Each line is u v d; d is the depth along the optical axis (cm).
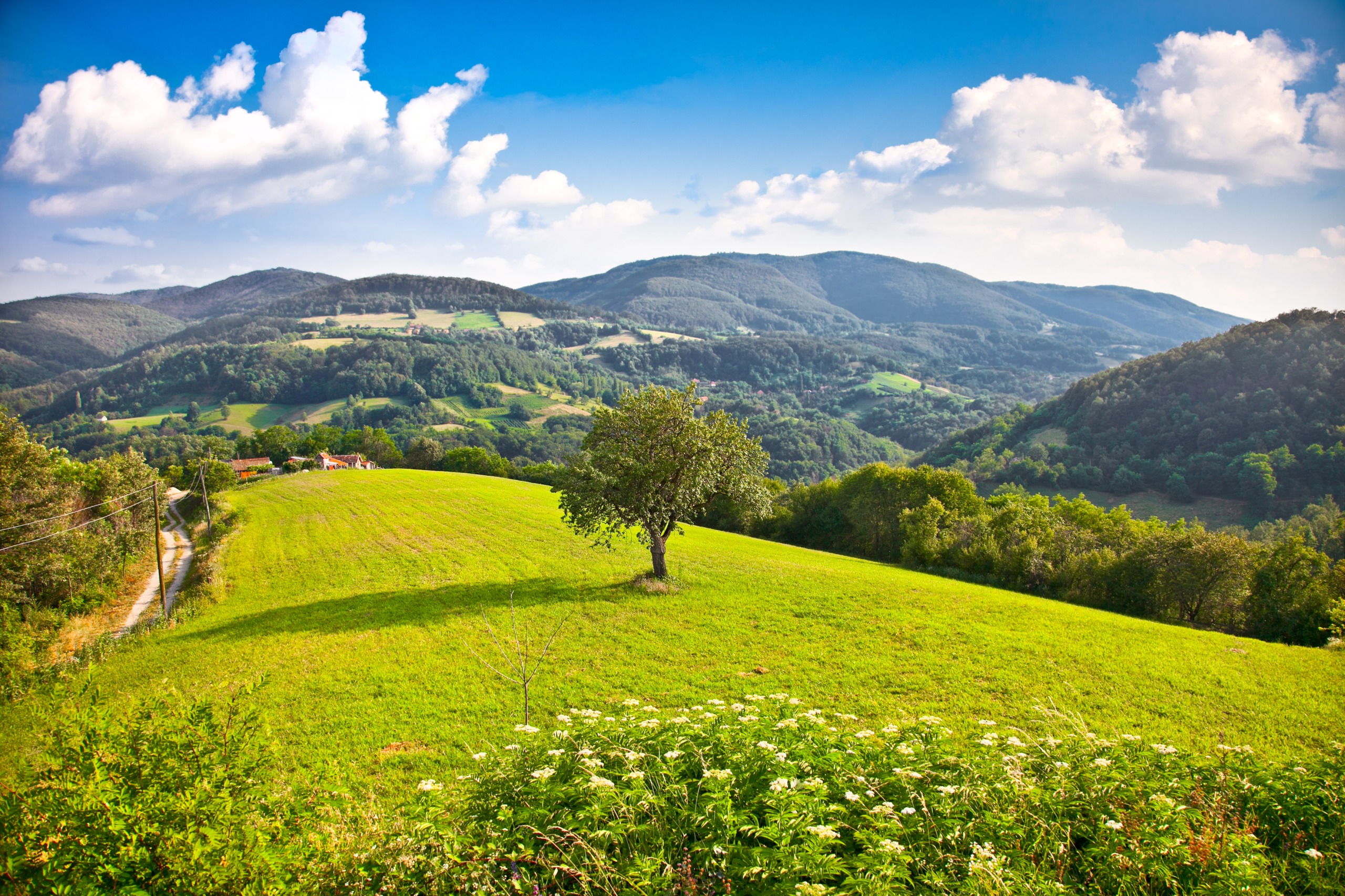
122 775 563
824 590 2947
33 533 3016
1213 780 675
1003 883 491
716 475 2950
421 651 2223
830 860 499
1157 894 522
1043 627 2330
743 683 1805
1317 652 2075
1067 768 700
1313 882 526
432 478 8075
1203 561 3688
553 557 3900
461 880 541
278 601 3147
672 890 502
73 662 2302
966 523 4997
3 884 488
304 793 637
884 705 1620
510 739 1498
